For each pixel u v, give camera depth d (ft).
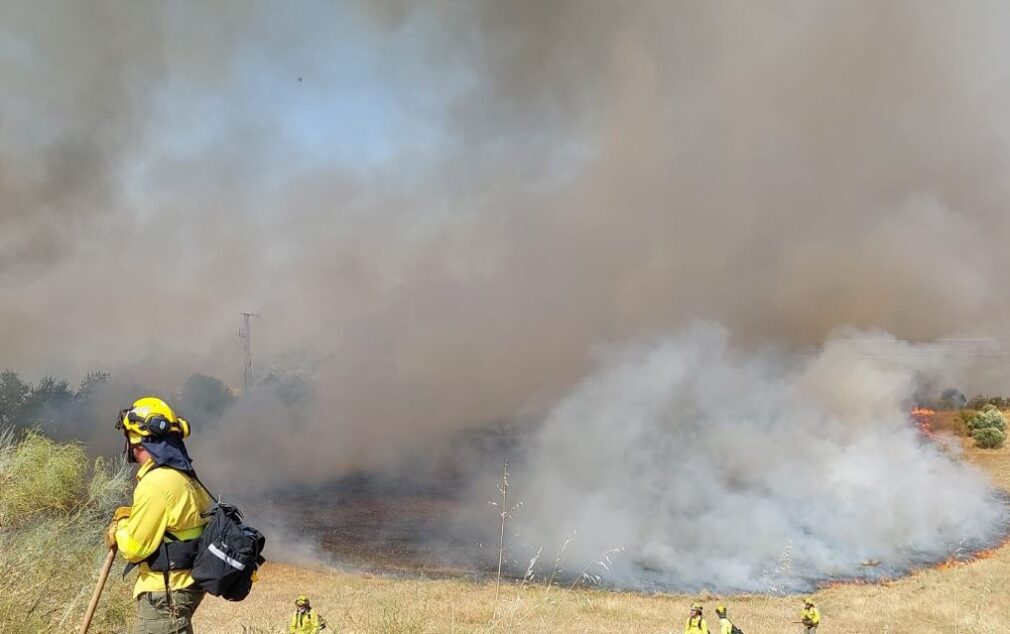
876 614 54.24
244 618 35.91
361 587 53.06
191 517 8.45
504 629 19.43
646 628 41.86
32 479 18.48
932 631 47.52
